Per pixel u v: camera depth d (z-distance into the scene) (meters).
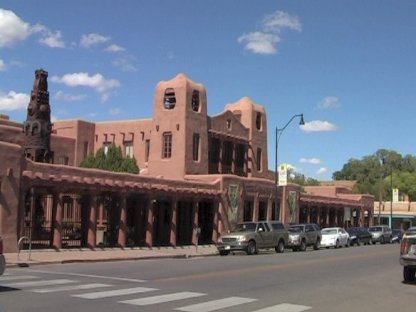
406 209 104.50
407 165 147.00
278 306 12.18
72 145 51.88
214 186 40.25
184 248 35.09
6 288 13.94
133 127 52.09
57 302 11.81
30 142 35.28
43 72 36.28
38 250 26.88
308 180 107.75
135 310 11.08
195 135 45.19
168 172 44.09
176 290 14.35
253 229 33.19
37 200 33.78
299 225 39.06
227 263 24.09
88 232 29.83
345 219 66.00
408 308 12.64
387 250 38.38
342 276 19.33
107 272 19.05
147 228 33.75
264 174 54.84
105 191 30.73
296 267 22.45
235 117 51.41
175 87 44.81
